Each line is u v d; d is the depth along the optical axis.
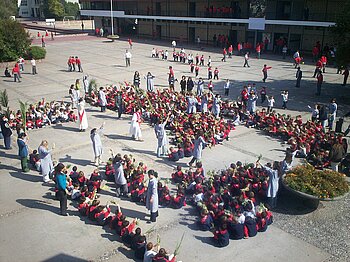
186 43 51.91
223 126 16.81
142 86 26.08
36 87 25.94
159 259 8.13
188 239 9.67
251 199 10.71
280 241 9.66
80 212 10.67
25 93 24.27
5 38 33.81
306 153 14.50
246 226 9.73
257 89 25.09
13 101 22.33
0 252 9.10
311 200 11.15
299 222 10.53
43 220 10.44
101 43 52.06
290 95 23.75
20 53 35.06
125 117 19.67
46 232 9.90
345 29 21.27
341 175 11.32
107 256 8.98
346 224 10.48
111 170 12.54
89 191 11.59
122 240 9.51
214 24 48.94
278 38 42.56
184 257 8.97
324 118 17.47
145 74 30.05
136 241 8.87
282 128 16.67
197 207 10.74
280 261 8.90
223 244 9.35
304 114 19.91
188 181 11.95
